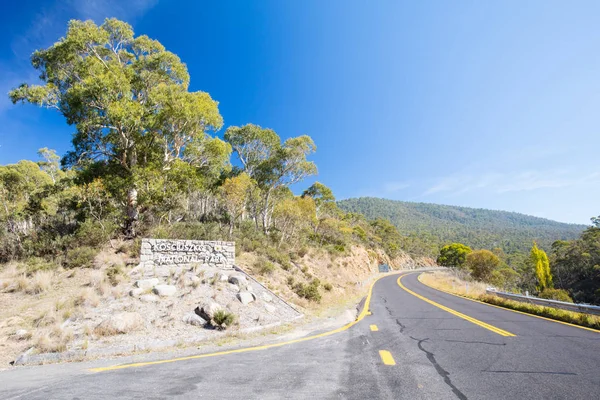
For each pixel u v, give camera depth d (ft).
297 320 35.40
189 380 15.10
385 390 13.43
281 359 19.17
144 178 59.06
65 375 16.34
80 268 40.42
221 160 81.56
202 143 76.28
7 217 59.11
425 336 25.75
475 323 31.55
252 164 126.41
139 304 29.68
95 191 56.80
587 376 14.85
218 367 17.46
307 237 128.88
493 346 21.49
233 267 49.21
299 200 112.37
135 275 37.99
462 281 119.34
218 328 27.73
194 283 36.04
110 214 59.41
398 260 285.64
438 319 34.91
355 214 315.58
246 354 20.65
